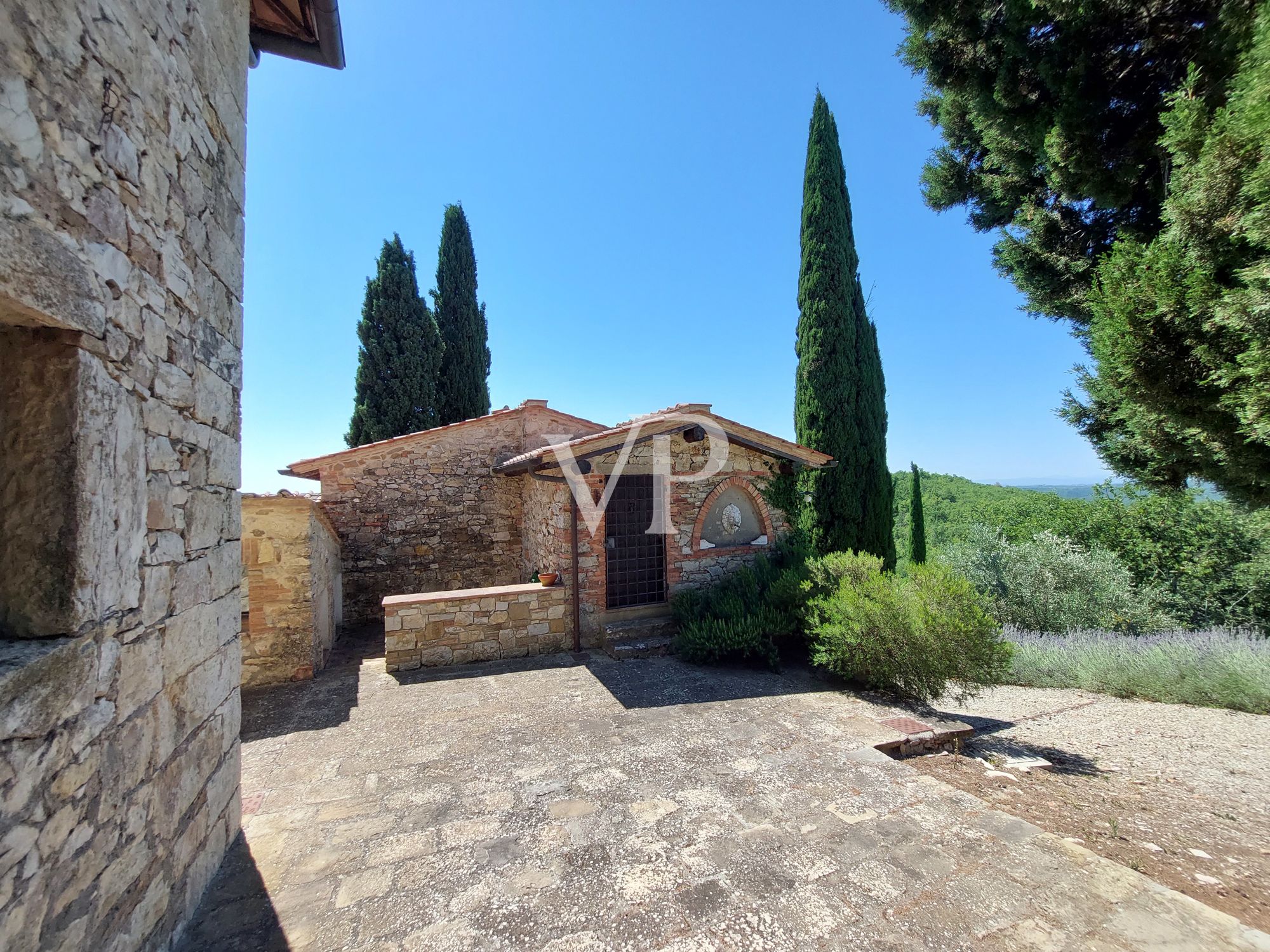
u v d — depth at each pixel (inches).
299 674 257.8
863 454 481.4
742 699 226.8
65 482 67.0
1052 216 309.4
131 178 81.5
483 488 453.7
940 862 114.5
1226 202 154.2
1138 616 395.9
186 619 100.0
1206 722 235.1
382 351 599.5
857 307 498.9
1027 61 265.7
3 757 54.5
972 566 449.7
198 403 105.9
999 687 294.4
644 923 98.0
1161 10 208.4
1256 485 183.8
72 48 67.7
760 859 116.3
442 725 198.8
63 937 63.7
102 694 72.4
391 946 93.2
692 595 323.9
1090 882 107.9
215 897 105.3
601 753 172.1
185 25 101.1
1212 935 92.9
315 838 125.8
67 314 64.7
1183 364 175.2
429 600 280.8
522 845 122.6
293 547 258.5
